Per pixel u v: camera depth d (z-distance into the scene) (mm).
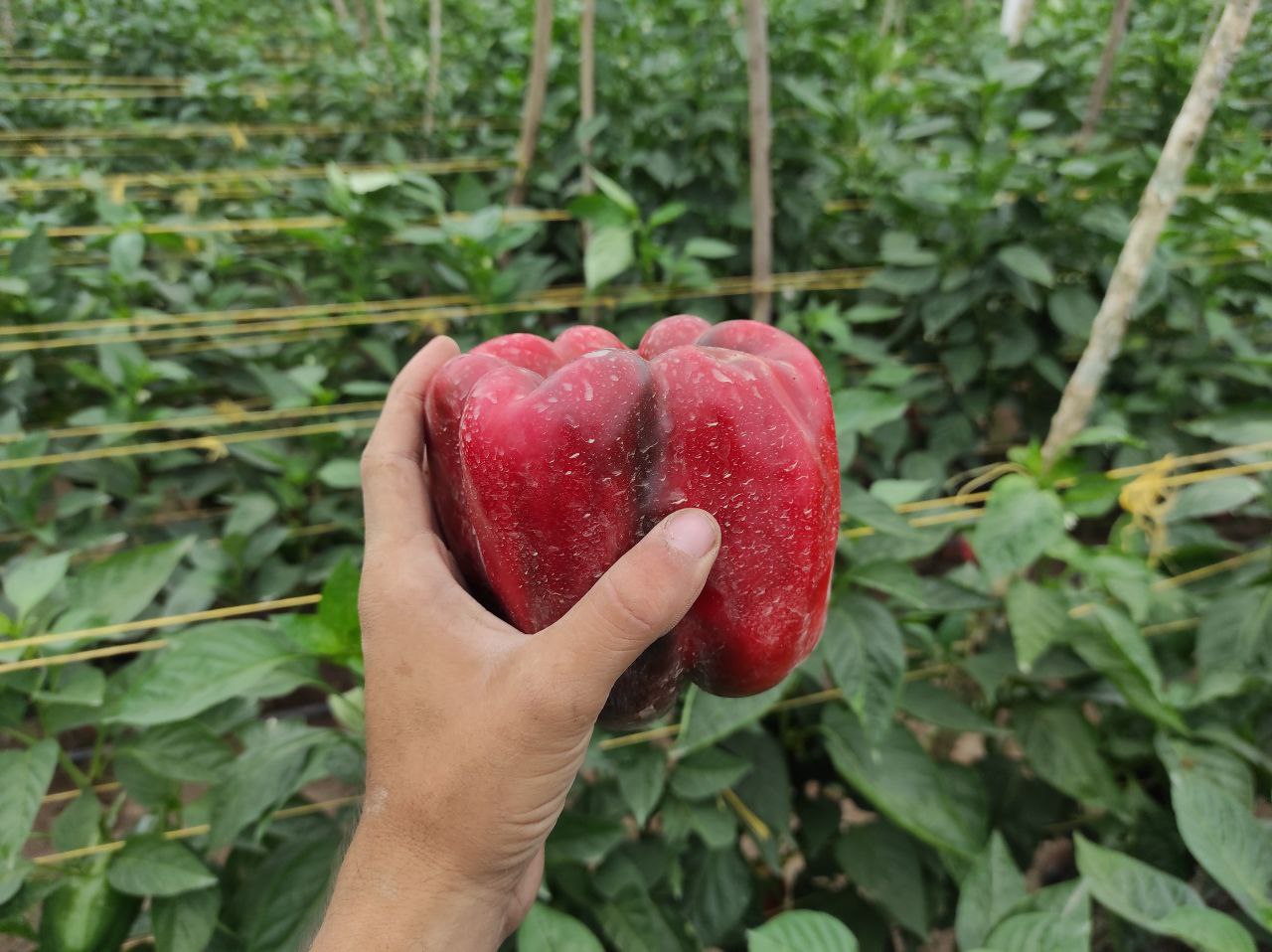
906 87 1172
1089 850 387
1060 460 466
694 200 934
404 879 261
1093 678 553
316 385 710
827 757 574
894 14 1658
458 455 290
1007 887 389
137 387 704
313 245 947
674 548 231
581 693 242
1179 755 481
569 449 243
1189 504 562
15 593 460
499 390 254
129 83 1740
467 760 252
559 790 268
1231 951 337
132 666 485
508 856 268
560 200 995
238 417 709
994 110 841
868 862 525
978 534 446
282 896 418
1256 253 827
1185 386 814
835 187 1009
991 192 771
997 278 792
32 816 407
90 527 712
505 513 251
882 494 499
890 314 774
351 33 2035
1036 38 1267
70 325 773
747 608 268
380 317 784
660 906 497
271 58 1951
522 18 1342
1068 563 519
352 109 1409
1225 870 380
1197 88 435
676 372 256
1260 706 551
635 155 910
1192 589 593
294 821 502
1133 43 1357
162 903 427
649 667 282
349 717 429
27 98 1515
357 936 257
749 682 286
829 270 1010
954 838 447
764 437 253
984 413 872
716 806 509
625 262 720
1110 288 485
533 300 799
